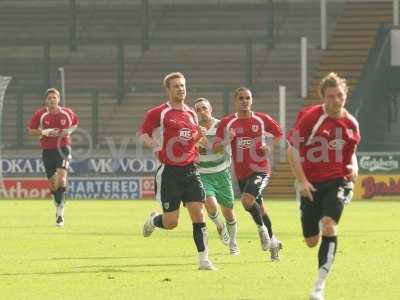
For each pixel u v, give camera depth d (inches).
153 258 1461.6
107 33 4724.4
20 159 3634.4
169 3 4773.6
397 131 3823.8
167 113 1320.1
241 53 4493.1
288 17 4645.7
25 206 2989.7
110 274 1259.8
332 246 1034.7
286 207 2974.9
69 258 1461.6
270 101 4163.4
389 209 2869.1
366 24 4468.5
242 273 1268.5
